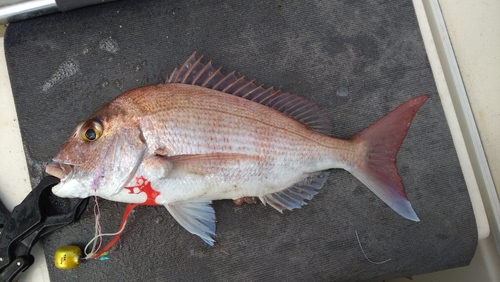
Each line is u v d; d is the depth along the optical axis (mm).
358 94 473
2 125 469
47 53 469
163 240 458
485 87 486
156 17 475
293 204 435
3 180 461
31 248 431
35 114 463
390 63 478
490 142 481
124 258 457
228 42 476
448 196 468
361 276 467
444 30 490
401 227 465
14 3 459
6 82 475
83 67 468
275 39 479
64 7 460
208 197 408
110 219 455
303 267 463
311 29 480
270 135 404
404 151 469
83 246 452
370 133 428
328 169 467
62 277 451
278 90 435
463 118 484
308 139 415
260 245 462
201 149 386
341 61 477
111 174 379
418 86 476
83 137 380
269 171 406
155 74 469
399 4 483
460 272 503
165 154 379
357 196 466
